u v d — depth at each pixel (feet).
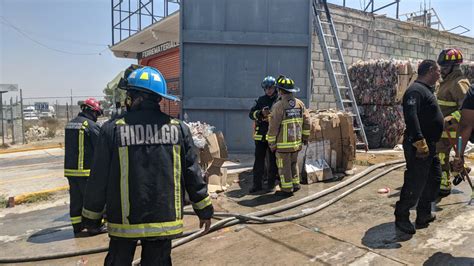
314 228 13.37
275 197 17.69
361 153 29.40
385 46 39.83
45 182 24.43
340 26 36.11
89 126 13.69
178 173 7.33
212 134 19.03
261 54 27.91
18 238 13.96
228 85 27.76
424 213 12.82
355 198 16.90
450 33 46.68
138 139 7.07
